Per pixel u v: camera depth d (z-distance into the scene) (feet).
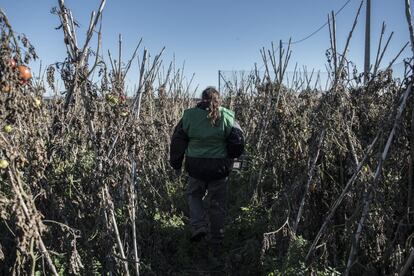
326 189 13.46
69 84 9.83
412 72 9.37
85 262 10.29
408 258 9.20
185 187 21.09
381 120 11.18
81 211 10.42
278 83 19.22
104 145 10.25
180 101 27.68
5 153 7.39
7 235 9.75
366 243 11.08
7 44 7.25
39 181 9.28
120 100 10.73
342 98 12.55
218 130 15.21
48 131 10.45
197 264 15.37
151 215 15.99
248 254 14.65
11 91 7.38
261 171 17.92
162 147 21.54
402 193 10.33
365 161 10.46
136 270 11.41
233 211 18.85
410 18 9.45
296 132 15.17
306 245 12.64
